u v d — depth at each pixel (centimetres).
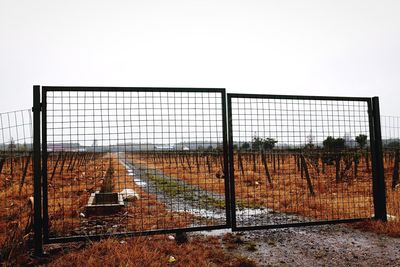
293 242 503
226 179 514
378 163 610
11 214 722
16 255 407
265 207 908
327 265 404
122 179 1495
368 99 619
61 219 683
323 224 563
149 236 516
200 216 751
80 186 1416
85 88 464
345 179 1577
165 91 494
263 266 401
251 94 535
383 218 598
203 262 397
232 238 521
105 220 706
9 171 1647
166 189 1288
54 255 435
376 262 412
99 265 375
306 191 1215
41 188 473
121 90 477
